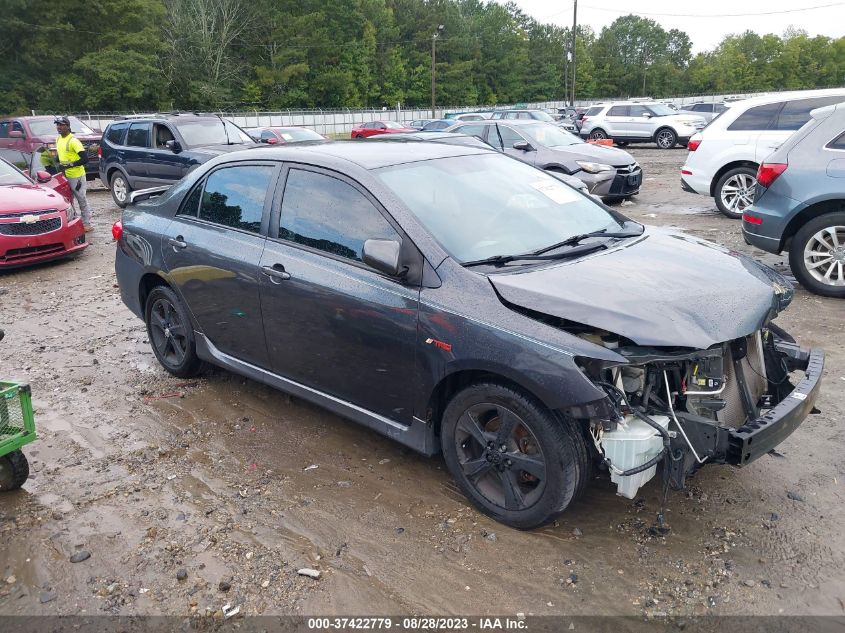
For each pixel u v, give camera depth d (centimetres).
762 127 1065
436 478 398
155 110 6216
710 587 302
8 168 1090
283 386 450
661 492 371
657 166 2086
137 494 394
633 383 317
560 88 11688
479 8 12050
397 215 370
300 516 366
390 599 304
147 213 542
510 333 318
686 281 342
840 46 13550
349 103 8406
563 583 308
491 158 459
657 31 12975
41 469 425
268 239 434
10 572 331
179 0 6981
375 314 368
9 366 600
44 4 5459
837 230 676
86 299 813
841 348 554
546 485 323
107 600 310
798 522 343
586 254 375
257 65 7800
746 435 297
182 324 524
